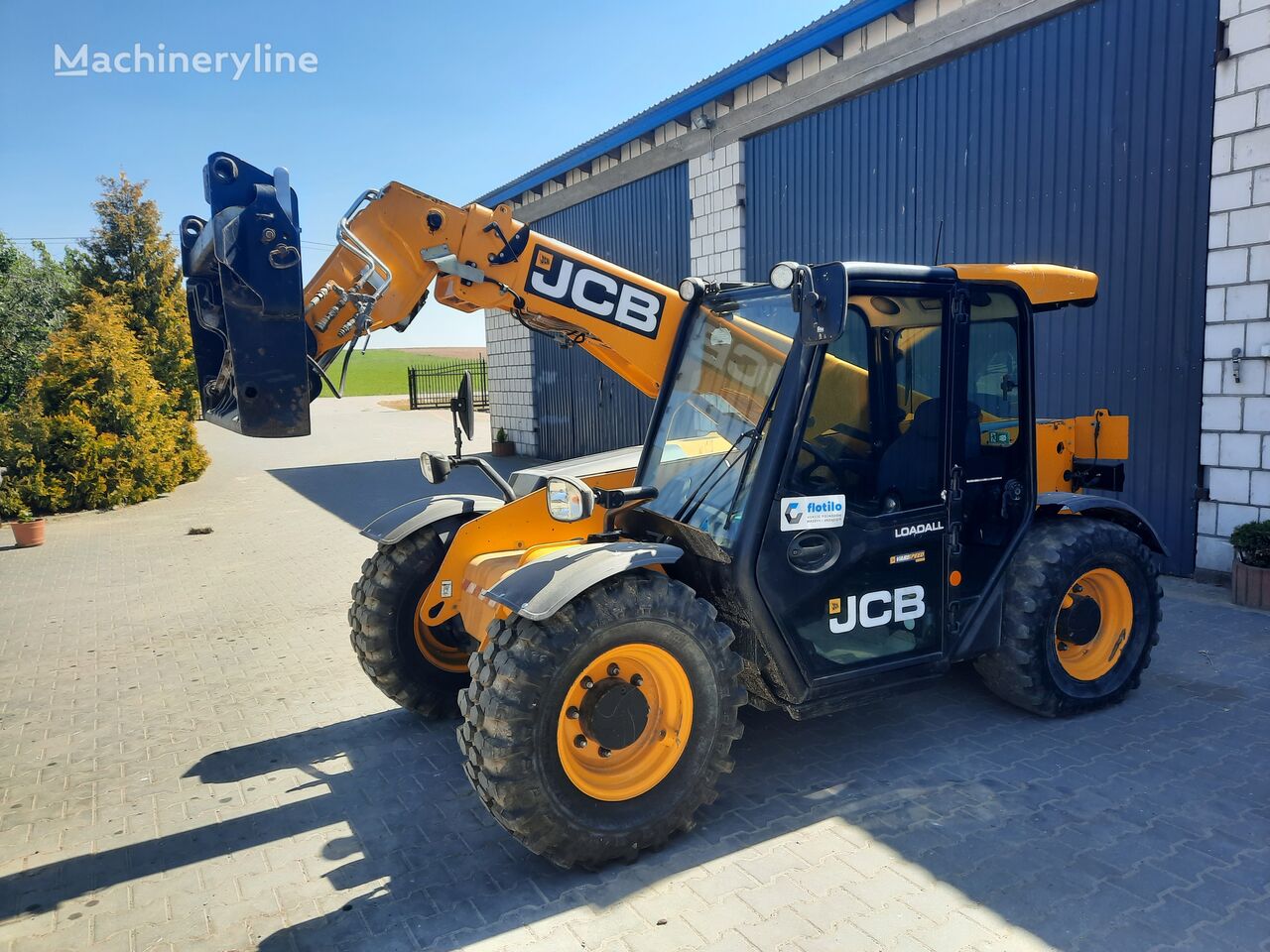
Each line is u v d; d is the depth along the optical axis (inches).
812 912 110.0
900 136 324.5
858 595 139.0
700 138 422.6
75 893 122.3
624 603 120.0
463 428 163.8
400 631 171.9
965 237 303.9
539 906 114.1
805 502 132.1
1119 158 255.8
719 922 108.7
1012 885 114.3
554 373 603.2
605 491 135.2
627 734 122.8
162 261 703.1
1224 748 151.6
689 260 446.6
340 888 121.1
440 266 147.8
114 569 338.3
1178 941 102.4
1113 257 260.1
